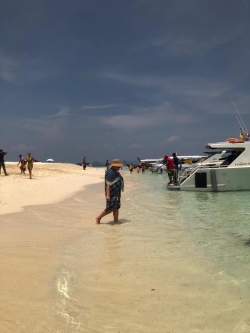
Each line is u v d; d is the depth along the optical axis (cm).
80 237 651
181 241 620
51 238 641
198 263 488
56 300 359
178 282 414
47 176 2578
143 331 296
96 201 1223
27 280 416
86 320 316
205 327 303
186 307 344
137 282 413
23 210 987
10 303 349
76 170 4278
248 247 575
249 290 387
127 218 868
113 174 800
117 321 314
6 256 519
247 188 1521
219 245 589
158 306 347
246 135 1723
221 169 1523
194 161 4234
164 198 1321
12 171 2670
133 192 1591
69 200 1246
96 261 498
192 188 1583
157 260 504
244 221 812
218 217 872
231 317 322
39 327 301
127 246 584
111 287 397
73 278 426
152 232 696
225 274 441
